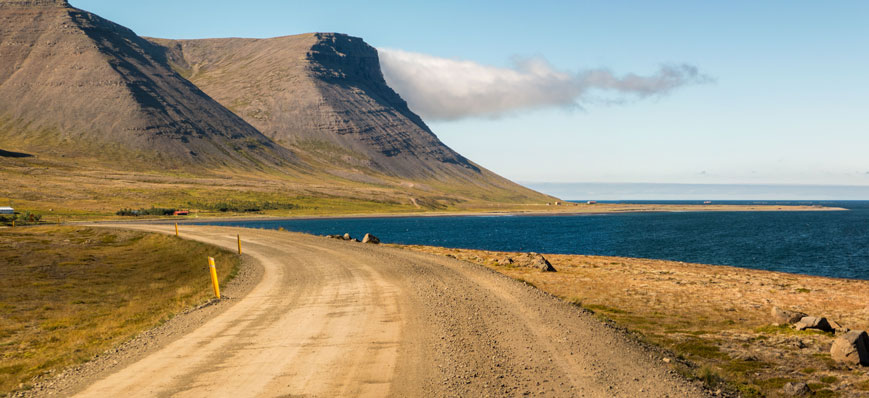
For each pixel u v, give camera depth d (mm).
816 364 16109
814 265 65875
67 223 112000
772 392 13070
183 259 44812
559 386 11117
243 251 45156
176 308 23438
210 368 12773
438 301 21281
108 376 12469
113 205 172125
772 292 31234
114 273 40188
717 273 40125
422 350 13969
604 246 95812
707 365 14648
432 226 178125
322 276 30406
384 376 11797
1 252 48781
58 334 21219
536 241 110250
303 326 17562
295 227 162000
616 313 24859
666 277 36719
